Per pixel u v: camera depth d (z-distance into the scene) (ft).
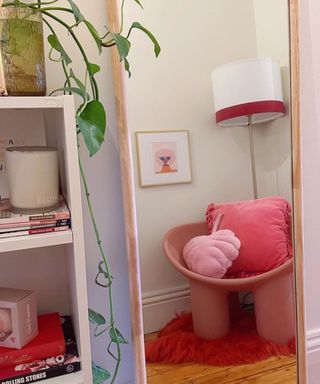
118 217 3.56
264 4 4.25
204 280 4.00
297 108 4.22
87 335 2.51
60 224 2.47
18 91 2.59
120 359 3.36
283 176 4.32
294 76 4.20
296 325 4.29
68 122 2.41
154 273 3.79
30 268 3.24
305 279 4.63
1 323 2.56
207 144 4.04
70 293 3.10
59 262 3.32
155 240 3.80
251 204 4.23
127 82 3.63
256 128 4.24
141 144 3.73
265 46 4.25
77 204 2.44
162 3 3.79
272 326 4.29
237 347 4.09
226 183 4.13
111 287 3.56
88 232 3.45
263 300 4.25
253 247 4.20
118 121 3.39
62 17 3.25
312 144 4.58
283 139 4.31
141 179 3.74
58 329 2.84
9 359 2.52
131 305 3.48
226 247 4.10
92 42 3.37
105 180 3.50
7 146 3.00
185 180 3.94
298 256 4.25
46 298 3.29
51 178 2.56
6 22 2.54
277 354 4.28
